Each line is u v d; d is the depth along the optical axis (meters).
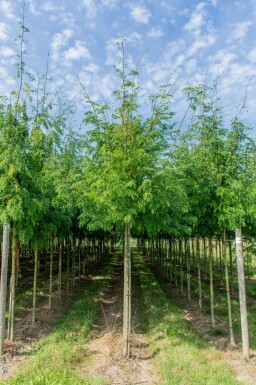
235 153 7.50
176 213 7.30
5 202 6.80
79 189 7.31
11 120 6.84
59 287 11.34
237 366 6.09
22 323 8.53
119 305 10.52
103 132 6.71
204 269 18.41
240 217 6.78
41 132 7.37
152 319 8.66
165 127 7.27
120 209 6.16
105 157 6.43
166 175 6.25
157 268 20.05
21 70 7.14
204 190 7.39
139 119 6.66
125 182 6.04
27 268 17.78
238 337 7.70
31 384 5.10
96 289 12.71
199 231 9.21
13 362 6.19
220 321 8.90
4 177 6.47
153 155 6.39
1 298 6.60
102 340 7.40
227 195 7.00
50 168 8.52
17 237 7.57
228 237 9.76
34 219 7.07
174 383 5.27
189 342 6.96
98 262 22.06
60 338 7.15
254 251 10.42
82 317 8.80
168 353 6.38
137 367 6.05
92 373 5.71
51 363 5.84
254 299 12.31
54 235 10.16
